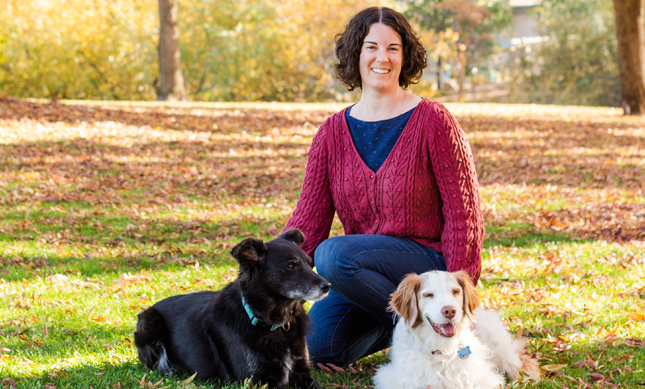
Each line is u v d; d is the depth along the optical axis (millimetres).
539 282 5875
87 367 3818
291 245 3668
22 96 36906
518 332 4199
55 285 5652
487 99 53250
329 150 3959
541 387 3631
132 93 39844
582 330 4590
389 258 3668
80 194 9812
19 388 3502
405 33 3832
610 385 3609
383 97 3846
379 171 3723
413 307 3371
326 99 41719
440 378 3361
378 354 4336
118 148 13156
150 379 3676
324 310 4191
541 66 47406
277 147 14273
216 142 14469
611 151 14695
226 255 6930
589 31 45406
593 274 6082
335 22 37719
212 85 39219
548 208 9406
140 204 9414
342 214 4020
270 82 40094
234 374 3572
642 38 22562
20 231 7797
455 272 3457
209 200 9914
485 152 14453
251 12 37500
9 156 11750
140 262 6582
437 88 56062
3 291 5480
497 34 60875
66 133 13812
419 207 3738
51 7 33000
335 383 3771
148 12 35406
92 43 35062
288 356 3627
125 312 4984
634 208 9375
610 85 43781
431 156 3676
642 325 4625
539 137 16734
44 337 4359
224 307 3674
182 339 3830
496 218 8727
